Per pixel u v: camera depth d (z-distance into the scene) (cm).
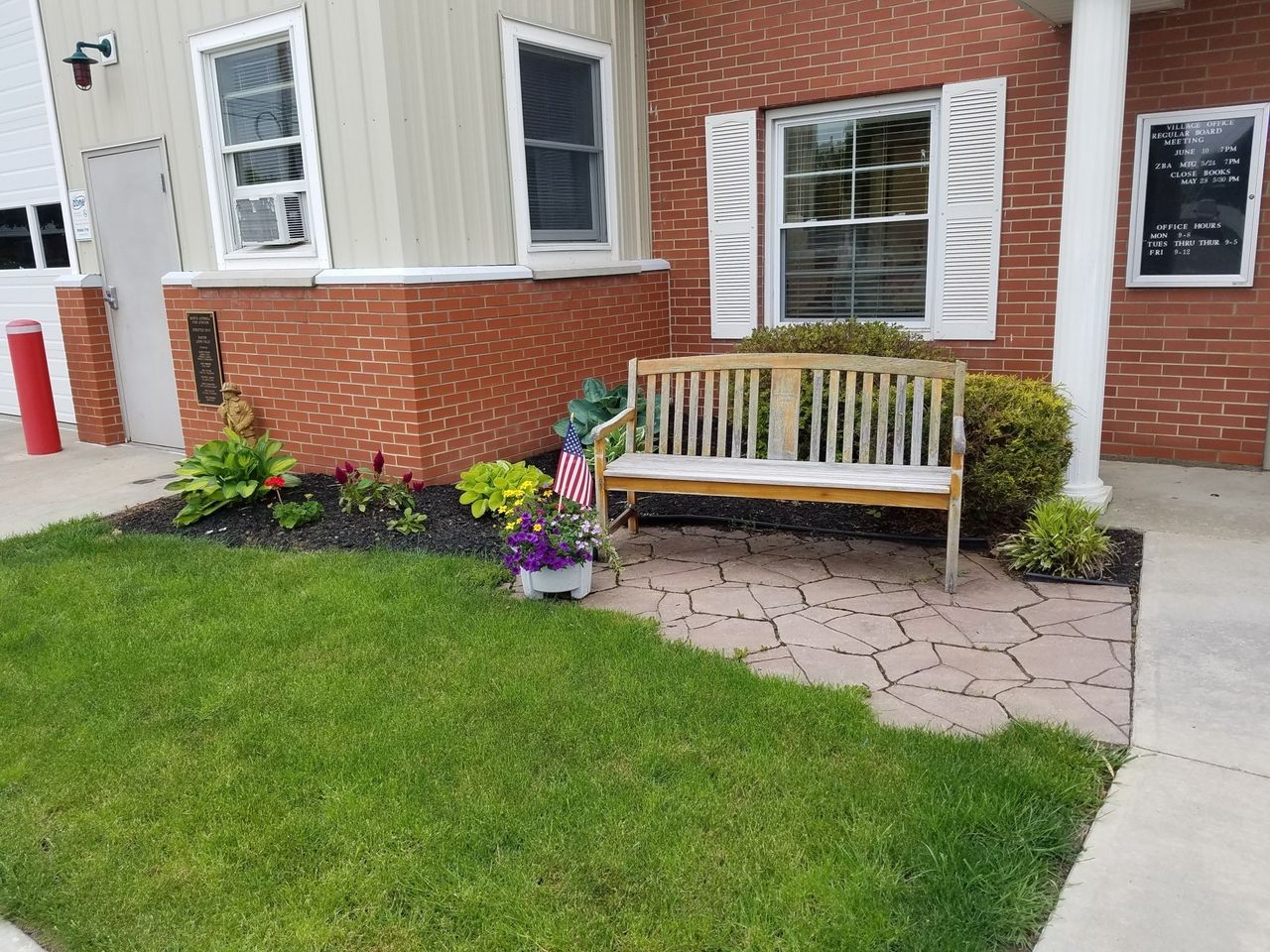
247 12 623
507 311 645
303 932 229
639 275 760
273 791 288
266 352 665
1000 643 376
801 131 723
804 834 256
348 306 606
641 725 314
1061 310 511
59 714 344
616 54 734
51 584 475
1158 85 582
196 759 309
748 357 513
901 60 657
